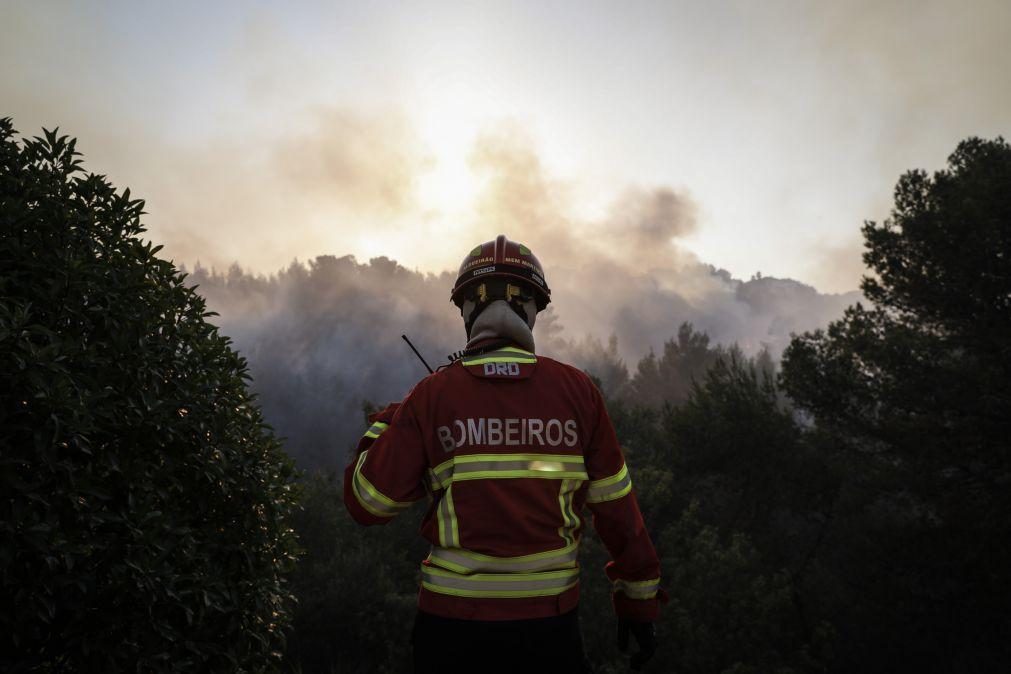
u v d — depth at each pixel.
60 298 3.07
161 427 3.22
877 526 17.50
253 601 3.51
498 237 1.88
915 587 16.30
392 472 1.59
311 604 19.38
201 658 3.24
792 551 21.27
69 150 3.40
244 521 3.61
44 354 2.73
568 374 1.74
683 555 17.20
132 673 2.96
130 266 3.45
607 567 1.81
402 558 22.31
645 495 18.73
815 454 21.08
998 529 14.95
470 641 1.51
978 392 15.62
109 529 3.00
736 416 22.22
